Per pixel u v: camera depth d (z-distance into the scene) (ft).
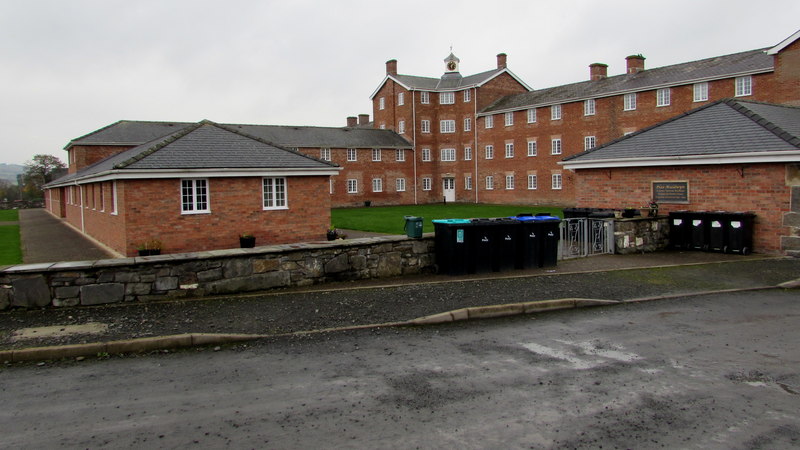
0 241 82.89
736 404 16.96
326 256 36.68
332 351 22.89
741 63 115.65
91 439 15.07
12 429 15.76
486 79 179.52
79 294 29.91
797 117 60.44
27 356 22.16
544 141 157.17
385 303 30.48
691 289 34.53
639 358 21.57
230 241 66.39
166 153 64.90
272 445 14.62
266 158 69.87
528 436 14.99
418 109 189.26
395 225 94.79
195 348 23.63
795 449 14.11
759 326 26.23
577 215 60.08
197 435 15.25
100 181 73.67
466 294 32.42
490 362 21.31
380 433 15.28
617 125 138.00
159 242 59.93
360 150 179.42
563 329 26.14
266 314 28.40
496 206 157.58
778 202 47.91
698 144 54.95
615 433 15.11
